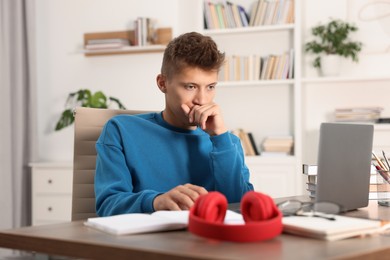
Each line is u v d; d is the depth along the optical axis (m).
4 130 3.63
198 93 1.43
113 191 1.40
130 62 4.02
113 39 3.88
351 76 3.61
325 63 3.56
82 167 1.66
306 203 1.04
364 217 1.16
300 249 0.80
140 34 3.86
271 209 0.90
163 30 3.91
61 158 4.14
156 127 1.58
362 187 1.28
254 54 3.85
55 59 4.15
